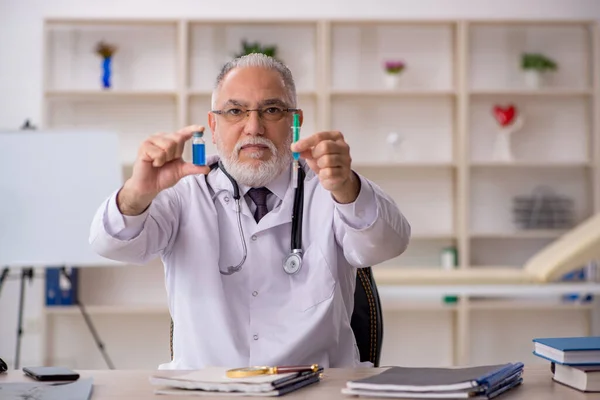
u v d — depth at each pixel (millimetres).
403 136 5168
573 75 5219
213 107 1866
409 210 5195
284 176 1845
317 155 1542
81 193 4043
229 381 1280
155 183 1593
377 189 1726
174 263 1826
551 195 5238
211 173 1886
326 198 1840
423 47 5148
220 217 1824
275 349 1703
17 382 1376
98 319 5023
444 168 5199
